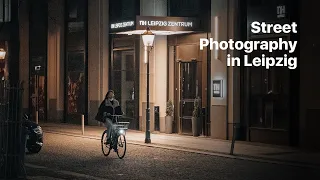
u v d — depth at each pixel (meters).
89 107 30.16
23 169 12.84
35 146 18.22
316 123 19.42
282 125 20.70
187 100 24.98
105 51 29.39
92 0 29.94
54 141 22.17
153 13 25.81
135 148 19.92
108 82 29.47
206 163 16.19
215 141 22.03
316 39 19.45
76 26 31.22
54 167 15.27
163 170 14.76
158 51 25.86
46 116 33.38
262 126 21.56
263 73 21.48
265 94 21.39
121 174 14.05
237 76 22.38
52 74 32.72
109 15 29.41
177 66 25.47
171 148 19.83
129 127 27.72
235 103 22.34
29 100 34.72
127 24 23.92
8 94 12.64
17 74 12.70
